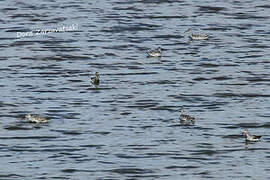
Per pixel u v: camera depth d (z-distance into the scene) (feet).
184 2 444.55
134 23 405.39
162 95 311.68
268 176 248.32
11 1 439.22
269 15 423.23
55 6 431.43
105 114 292.40
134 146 266.57
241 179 246.47
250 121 288.30
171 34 390.63
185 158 259.19
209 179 246.27
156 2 443.32
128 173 249.14
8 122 284.20
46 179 244.83
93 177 246.27
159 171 250.57
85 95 310.45
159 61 351.46
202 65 346.95
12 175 246.88
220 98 310.24
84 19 409.28
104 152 262.26
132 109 297.33
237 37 386.93
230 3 443.73
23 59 352.08
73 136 273.54
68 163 254.68
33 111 294.05
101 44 373.20
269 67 345.72
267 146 268.41
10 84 320.70
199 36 380.78
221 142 270.67
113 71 338.34
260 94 315.17
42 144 267.59
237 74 336.29
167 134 276.00
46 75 332.19
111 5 435.53
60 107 298.15
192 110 297.74
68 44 372.38
